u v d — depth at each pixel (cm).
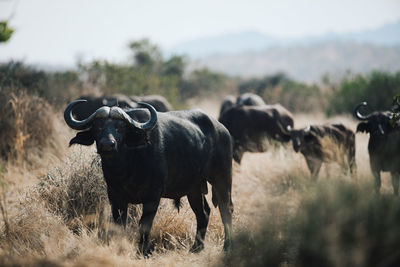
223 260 1847
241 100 5300
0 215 2362
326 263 1468
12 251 1870
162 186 1994
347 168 3188
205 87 11081
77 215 2223
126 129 1875
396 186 3030
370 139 3228
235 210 2522
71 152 2677
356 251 1452
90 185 2369
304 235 1526
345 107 7144
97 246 1877
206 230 2283
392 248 1454
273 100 9394
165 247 2202
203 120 2262
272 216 1716
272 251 1617
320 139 3475
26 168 3253
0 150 3316
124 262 1795
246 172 3600
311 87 9394
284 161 3522
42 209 2211
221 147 2311
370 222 1491
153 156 1938
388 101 6675
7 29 1859
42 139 3503
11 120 3406
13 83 3916
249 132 4222
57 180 2427
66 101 4309
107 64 5856
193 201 2250
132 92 5859
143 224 1947
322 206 1537
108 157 1852
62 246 1923
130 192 1980
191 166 2111
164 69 10538
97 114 1839
